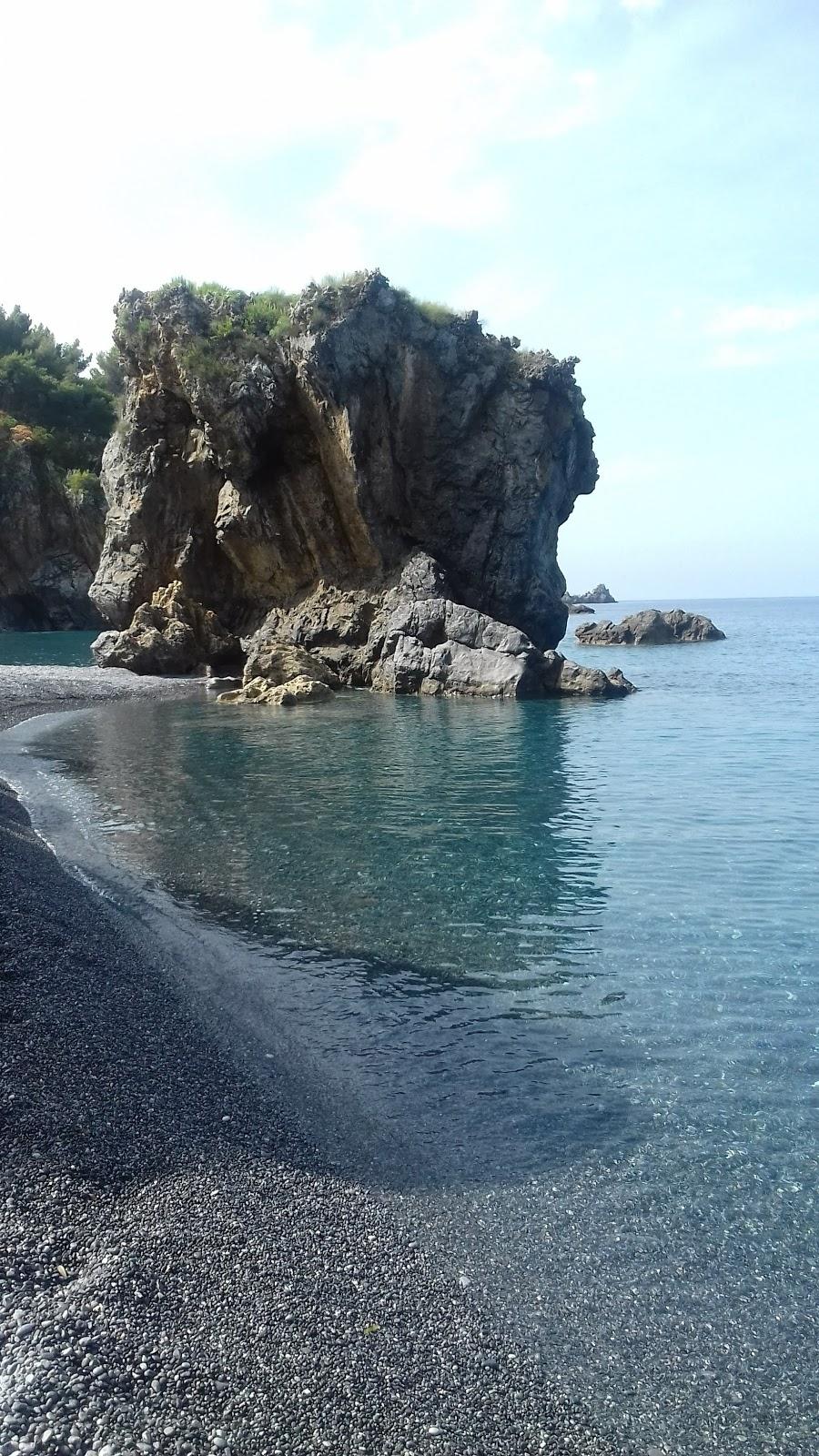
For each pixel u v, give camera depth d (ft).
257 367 137.80
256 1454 13.66
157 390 159.02
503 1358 16.26
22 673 136.98
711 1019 30.01
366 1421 14.55
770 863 47.21
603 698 121.49
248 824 55.77
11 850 45.60
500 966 34.58
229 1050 28.02
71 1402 14.03
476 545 142.82
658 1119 24.32
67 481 248.93
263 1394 14.82
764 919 39.06
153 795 63.98
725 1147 23.07
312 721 101.09
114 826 55.21
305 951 36.11
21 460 245.45
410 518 144.25
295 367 137.39
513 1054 27.99
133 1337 15.60
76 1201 19.17
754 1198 21.06
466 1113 24.75
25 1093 22.90
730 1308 17.72
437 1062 27.53
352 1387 15.20
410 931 38.17
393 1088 26.00
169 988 32.27
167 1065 26.30
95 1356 15.01
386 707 112.68
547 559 155.22
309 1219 19.80
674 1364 16.35
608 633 253.44
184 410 160.35
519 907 40.93
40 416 270.26
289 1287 17.48
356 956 35.65
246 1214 19.67
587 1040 28.76
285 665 129.49
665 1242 19.57
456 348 138.21
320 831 54.29
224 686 132.36
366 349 134.92
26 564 249.34
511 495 141.59
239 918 39.70
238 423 139.33
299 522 145.69
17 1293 16.22
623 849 50.11
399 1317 17.01
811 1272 18.69
